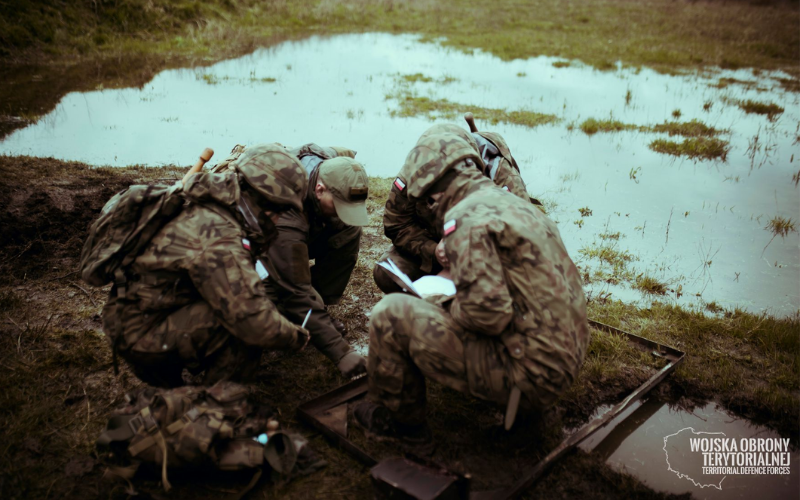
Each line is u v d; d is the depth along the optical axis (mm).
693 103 10828
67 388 2992
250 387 2752
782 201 6410
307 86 10469
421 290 2820
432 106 9500
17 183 5105
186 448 2289
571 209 5953
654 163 7555
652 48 16078
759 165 7668
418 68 12547
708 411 3215
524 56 14461
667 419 3141
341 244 3484
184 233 2445
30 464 2525
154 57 11789
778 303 4293
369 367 2578
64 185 5250
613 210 5977
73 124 7621
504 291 2285
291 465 2484
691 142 8141
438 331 2424
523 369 2355
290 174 2609
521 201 2562
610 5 24656
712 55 15656
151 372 2676
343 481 2523
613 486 2641
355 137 7742
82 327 3541
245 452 2387
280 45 14023
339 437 2660
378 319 2502
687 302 4270
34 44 11422
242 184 2613
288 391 3088
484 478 2600
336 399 2971
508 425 2369
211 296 2404
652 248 5152
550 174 6961
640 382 3312
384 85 10828
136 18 13398
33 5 11945
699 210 6070
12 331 3414
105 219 2498
